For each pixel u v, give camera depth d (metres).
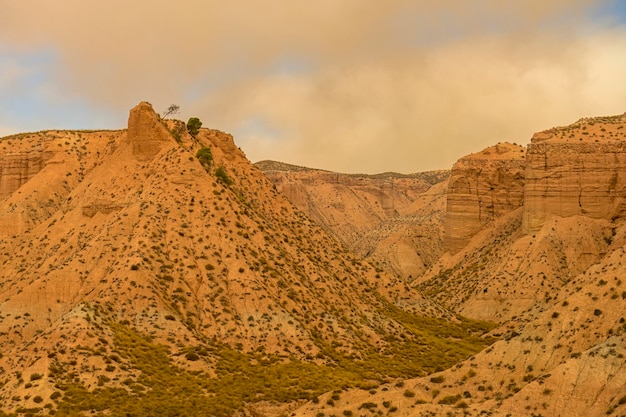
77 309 140.75
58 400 115.62
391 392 112.50
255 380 133.75
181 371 134.12
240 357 143.62
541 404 99.00
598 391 98.12
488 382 109.62
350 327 164.75
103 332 136.75
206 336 148.62
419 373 144.50
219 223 174.25
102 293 150.25
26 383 118.69
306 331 154.12
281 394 126.88
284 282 167.00
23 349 131.75
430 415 103.12
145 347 138.12
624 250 133.88
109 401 117.81
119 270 155.50
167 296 154.00
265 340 149.62
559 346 109.88
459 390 110.25
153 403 119.12
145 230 166.50
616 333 105.38
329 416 109.38
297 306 161.62
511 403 100.69
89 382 122.38
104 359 128.38
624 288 112.81
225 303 155.75
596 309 111.81
